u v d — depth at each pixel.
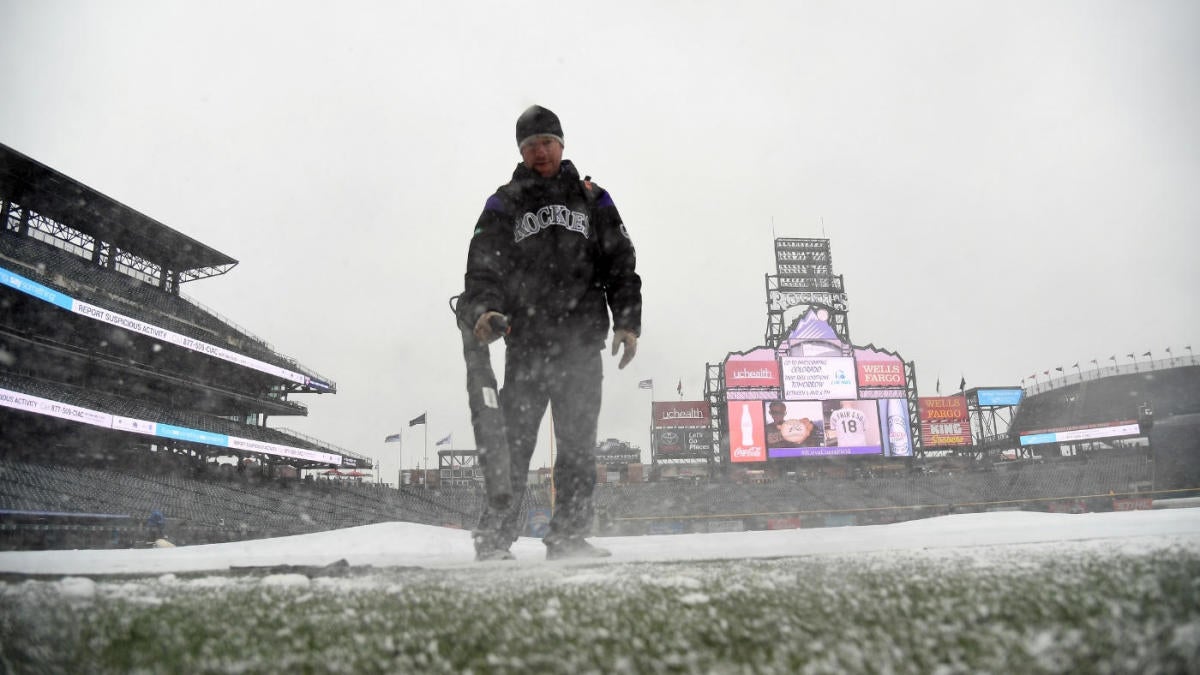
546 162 2.58
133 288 34.56
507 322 2.10
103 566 1.92
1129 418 45.28
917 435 41.38
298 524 32.44
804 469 42.28
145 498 27.48
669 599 0.70
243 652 0.59
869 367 40.41
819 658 0.48
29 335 26.41
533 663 0.52
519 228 2.53
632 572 1.01
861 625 0.55
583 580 0.91
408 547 3.06
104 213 32.72
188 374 34.06
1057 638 0.47
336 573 1.32
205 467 34.16
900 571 0.80
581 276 2.57
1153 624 0.48
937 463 45.34
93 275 32.72
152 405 31.64
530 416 2.51
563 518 2.39
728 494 41.31
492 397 1.93
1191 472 41.09
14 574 1.34
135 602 0.86
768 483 41.69
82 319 28.19
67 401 25.95
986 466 45.03
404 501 41.94
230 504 31.23
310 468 43.03
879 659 0.47
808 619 0.58
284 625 0.69
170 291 37.69
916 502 40.66
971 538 1.93
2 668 0.58
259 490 34.62
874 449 39.47
